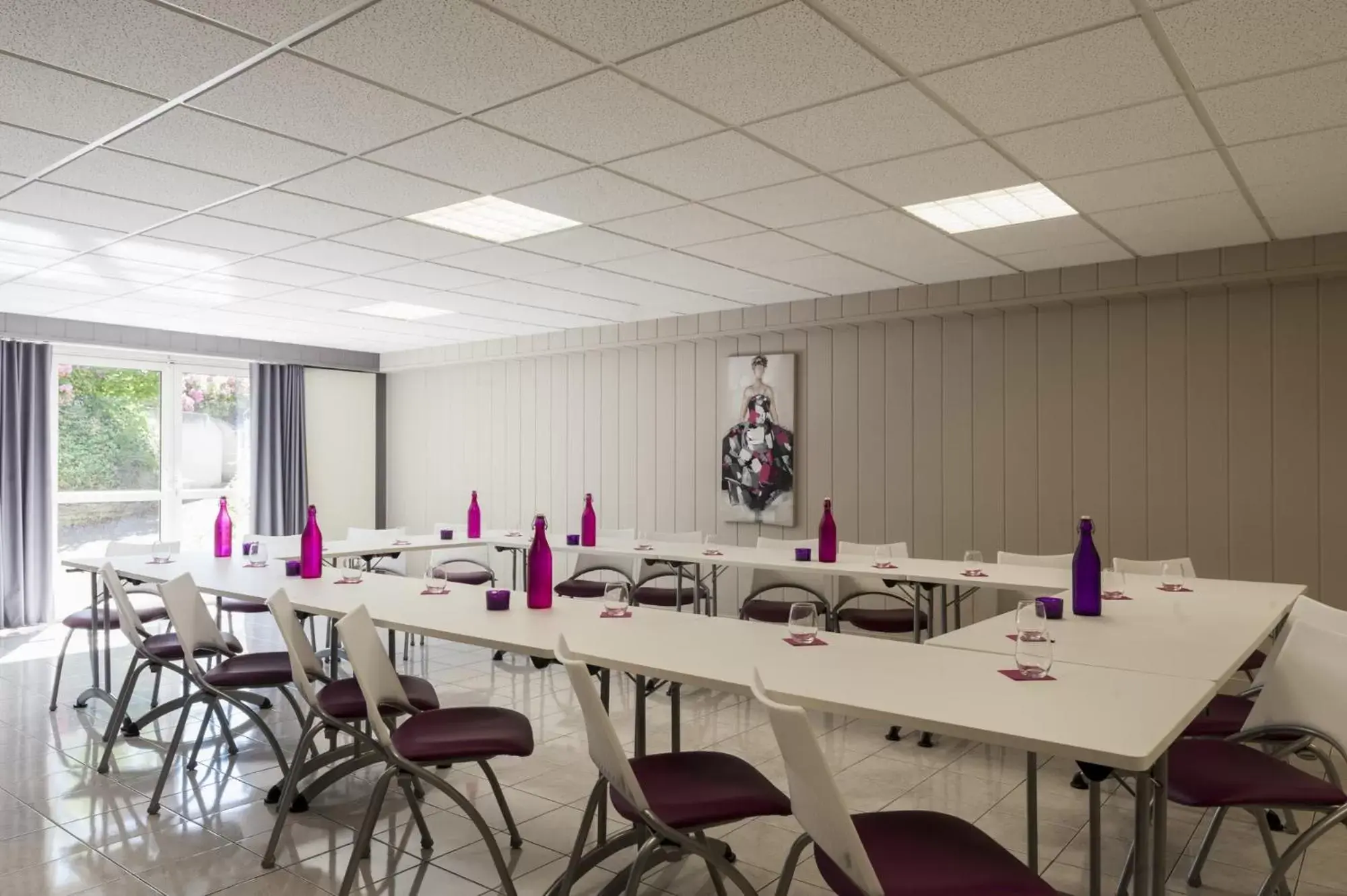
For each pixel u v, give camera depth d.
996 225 4.63
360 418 9.87
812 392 6.92
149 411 8.39
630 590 5.91
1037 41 2.62
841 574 4.66
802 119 3.20
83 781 3.71
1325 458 5.02
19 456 7.38
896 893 1.70
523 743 2.70
